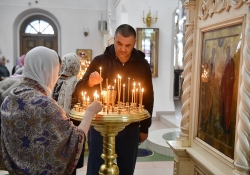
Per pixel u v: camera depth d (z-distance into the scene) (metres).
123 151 1.85
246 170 1.45
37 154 1.16
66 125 1.21
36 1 9.04
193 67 2.09
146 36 6.13
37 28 9.59
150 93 2.00
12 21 9.01
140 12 6.09
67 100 2.21
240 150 1.45
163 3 6.14
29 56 1.25
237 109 1.53
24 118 1.16
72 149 1.21
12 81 2.78
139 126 2.01
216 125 1.78
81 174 3.04
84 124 1.31
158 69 6.27
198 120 2.04
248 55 1.40
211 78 1.84
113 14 8.76
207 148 1.85
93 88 1.86
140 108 1.57
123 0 6.02
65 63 2.26
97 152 1.86
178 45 10.45
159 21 6.16
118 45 1.76
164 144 3.99
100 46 9.44
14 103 1.20
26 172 1.16
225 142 1.67
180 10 9.71
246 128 1.43
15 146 1.19
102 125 1.46
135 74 1.92
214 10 1.77
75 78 2.31
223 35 1.70
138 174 3.12
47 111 1.17
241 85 1.45
